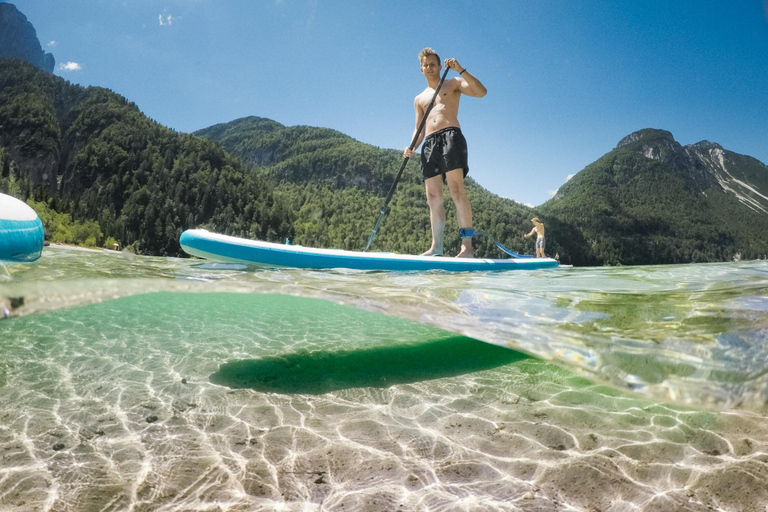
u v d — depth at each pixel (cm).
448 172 535
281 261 399
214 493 104
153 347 246
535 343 160
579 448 128
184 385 183
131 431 138
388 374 204
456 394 177
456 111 549
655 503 100
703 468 116
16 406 156
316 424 146
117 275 271
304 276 320
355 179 18725
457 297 243
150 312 357
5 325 286
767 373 136
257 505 99
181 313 359
